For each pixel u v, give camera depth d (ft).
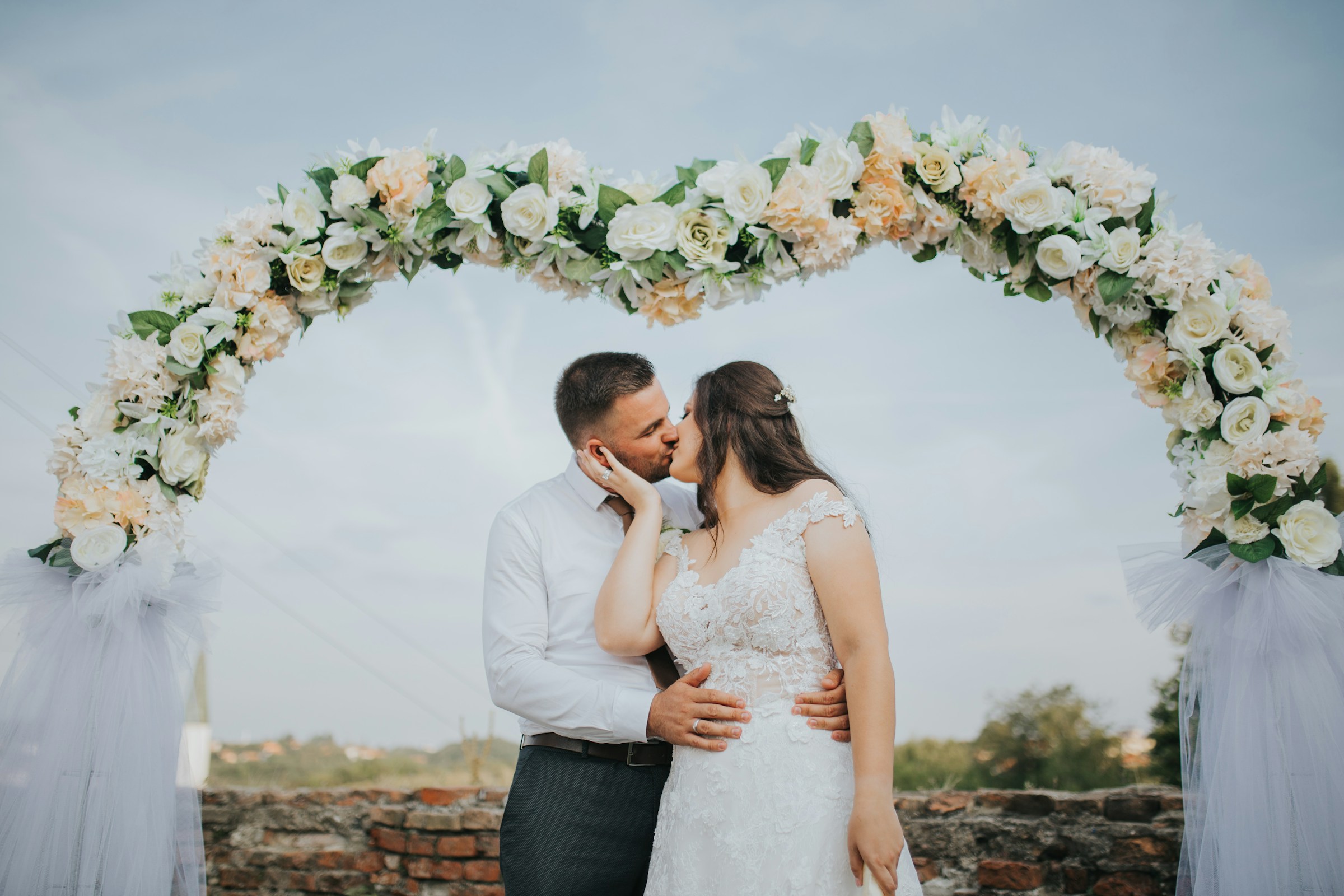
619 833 6.54
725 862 5.19
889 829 4.80
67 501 6.18
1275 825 5.87
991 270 7.37
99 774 5.82
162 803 6.00
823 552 5.49
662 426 7.20
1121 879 9.80
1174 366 6.97
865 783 4.95
